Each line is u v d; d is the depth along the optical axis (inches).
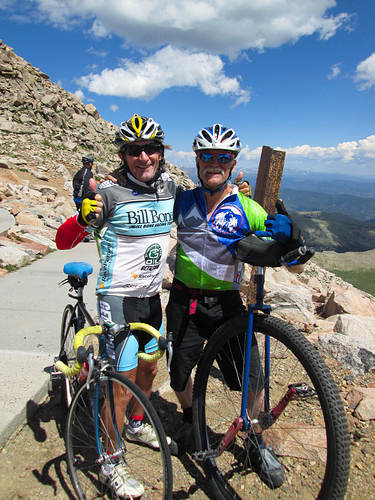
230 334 78.7
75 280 98.0
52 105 1467.8
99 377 73.1
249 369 77.8
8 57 1669.5
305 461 85.0
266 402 82.0
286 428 93.8
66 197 592.4
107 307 79.1
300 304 176.9
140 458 88.2
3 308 166.2
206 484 82.2
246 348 75.1
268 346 80.8
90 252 287.9
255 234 80.2
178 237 85.1
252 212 82.1
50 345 131.5
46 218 371.6
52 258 262.2
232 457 87.7
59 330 145.5
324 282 370.9
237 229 79.7
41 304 173.9
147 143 73.4
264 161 132.2
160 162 80.0
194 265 82.4
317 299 251.4
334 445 58.5
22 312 162.9
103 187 75.0
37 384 104.3
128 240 77.2
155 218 78.4
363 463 83.5
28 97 1446.9
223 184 80.7
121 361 77.7
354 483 78.3
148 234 78.1
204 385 84.3
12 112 1305.4
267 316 73.0
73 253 281.4
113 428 76.1
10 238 281.3
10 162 705.6
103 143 1429.6
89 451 89.0
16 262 231.5
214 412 104.0
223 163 77.0
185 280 84.8
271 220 66.4
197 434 82.9
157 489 79.2
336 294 202.7
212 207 81.6
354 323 147.0
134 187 76.6
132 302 80.2
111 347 76.8
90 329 70.9
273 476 78.6
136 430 90.6
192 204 83.3
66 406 102.2
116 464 77.8
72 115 1533.0
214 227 80.2
